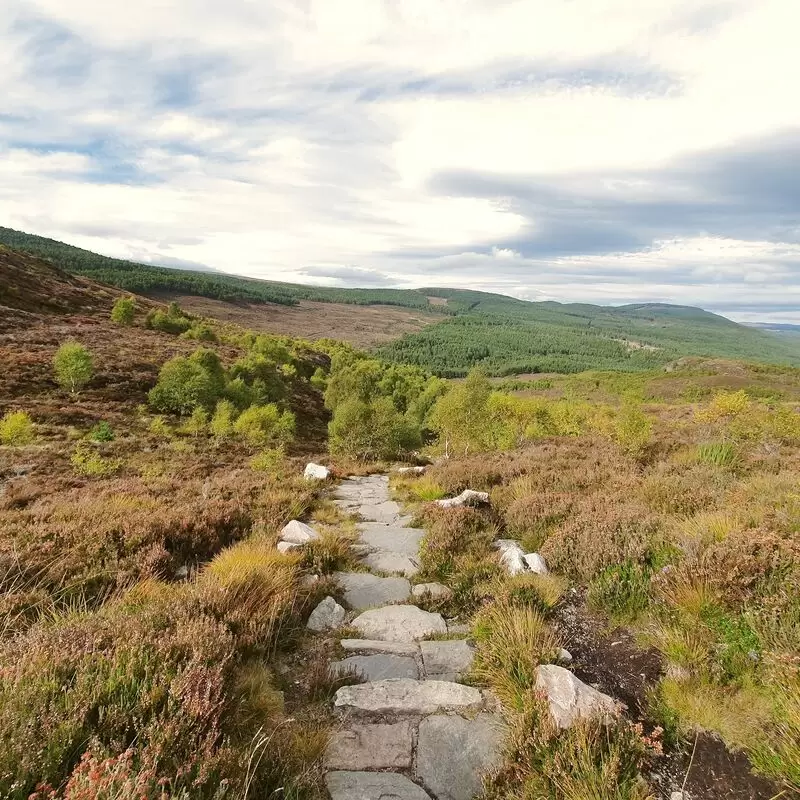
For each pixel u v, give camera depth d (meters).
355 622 4.71
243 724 2.87
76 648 3.11
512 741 2.87
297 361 74.81
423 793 2.59
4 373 35.34
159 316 71.12
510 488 9.55
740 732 2.88
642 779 2.52
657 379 136.50
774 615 3.49
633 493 7.51
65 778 2.12
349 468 17.02
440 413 24.48
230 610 4.20
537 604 4.52
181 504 8.20
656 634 3.90
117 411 34.88
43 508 8.12
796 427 15.19
